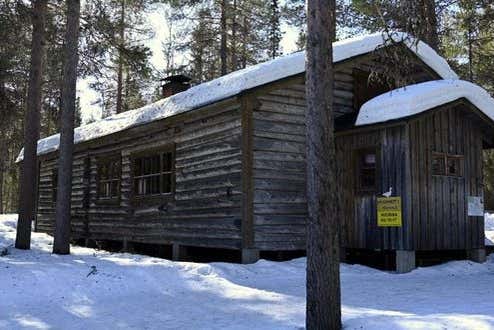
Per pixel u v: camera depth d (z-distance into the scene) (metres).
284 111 13.00
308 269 6.07
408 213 11.76
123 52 16.70
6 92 16.41
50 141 22.73
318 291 5.97
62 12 17.09
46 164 23.33
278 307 7.71
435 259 13.34
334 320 5.96
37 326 6.78
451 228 12.62
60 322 7.00
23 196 14.85
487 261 13.54
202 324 6.75
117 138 17.64
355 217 12.77
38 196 23.67
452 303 7.66
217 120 13.32
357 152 12.95
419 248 11.91
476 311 6.86
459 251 13.73
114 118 18.53
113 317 7.26
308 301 6.05
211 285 9.69
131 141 17.23
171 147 15.06
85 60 17.06
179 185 14.62
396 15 8.69
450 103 12.38
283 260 13.01
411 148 12.04
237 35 31.00
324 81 6.27
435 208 12.34
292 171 12.97
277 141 12.81
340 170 13.16
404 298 8.27
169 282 9.83
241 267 11.36
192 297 8.66
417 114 11.78
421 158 12.20
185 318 7.12
